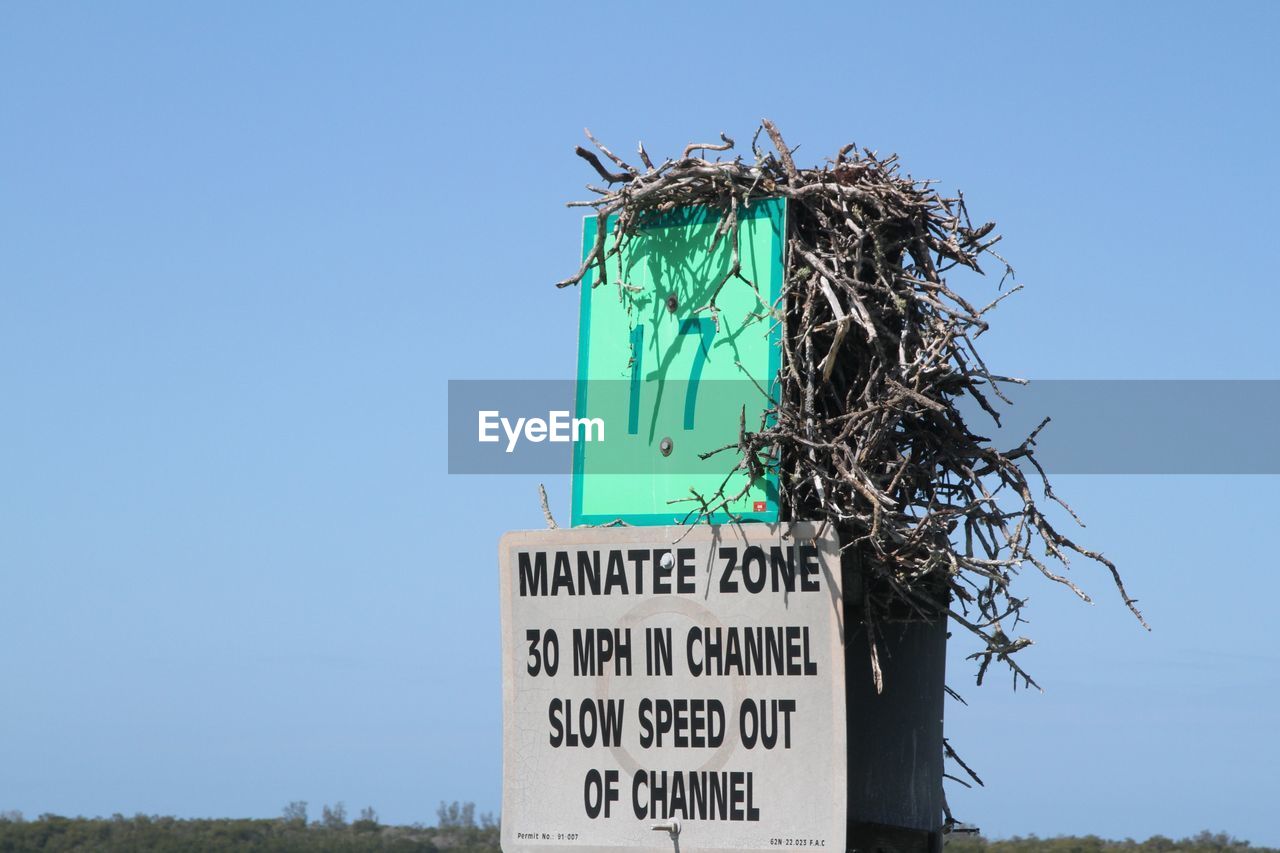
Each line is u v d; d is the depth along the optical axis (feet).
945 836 31.71
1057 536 25.53
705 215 26.91
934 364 25.59
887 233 26.89
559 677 26.35
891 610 27.55
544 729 26.35
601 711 26.00
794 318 26.13
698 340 26.55
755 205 26.18
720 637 25.30
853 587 27.07
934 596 27.45
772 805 24.68
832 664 24.56
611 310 27.58
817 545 24.77
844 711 24.43
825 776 24.40
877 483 24.75
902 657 28.55
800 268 25.86
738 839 24.81
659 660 25.70
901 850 28.32
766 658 24.99
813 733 24.56
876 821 28.09
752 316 25.99
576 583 26.37
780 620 24.94
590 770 25.94
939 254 27.45
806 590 24.81
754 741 24.90
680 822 25.23
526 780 26.35
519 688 26.61
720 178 26.30
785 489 25.38
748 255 26.16
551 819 26.09
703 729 25.27
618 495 26.94
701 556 25.57
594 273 27.86
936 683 29.27
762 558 25.13
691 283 26.76
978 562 24.36
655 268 27.22
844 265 26.11
